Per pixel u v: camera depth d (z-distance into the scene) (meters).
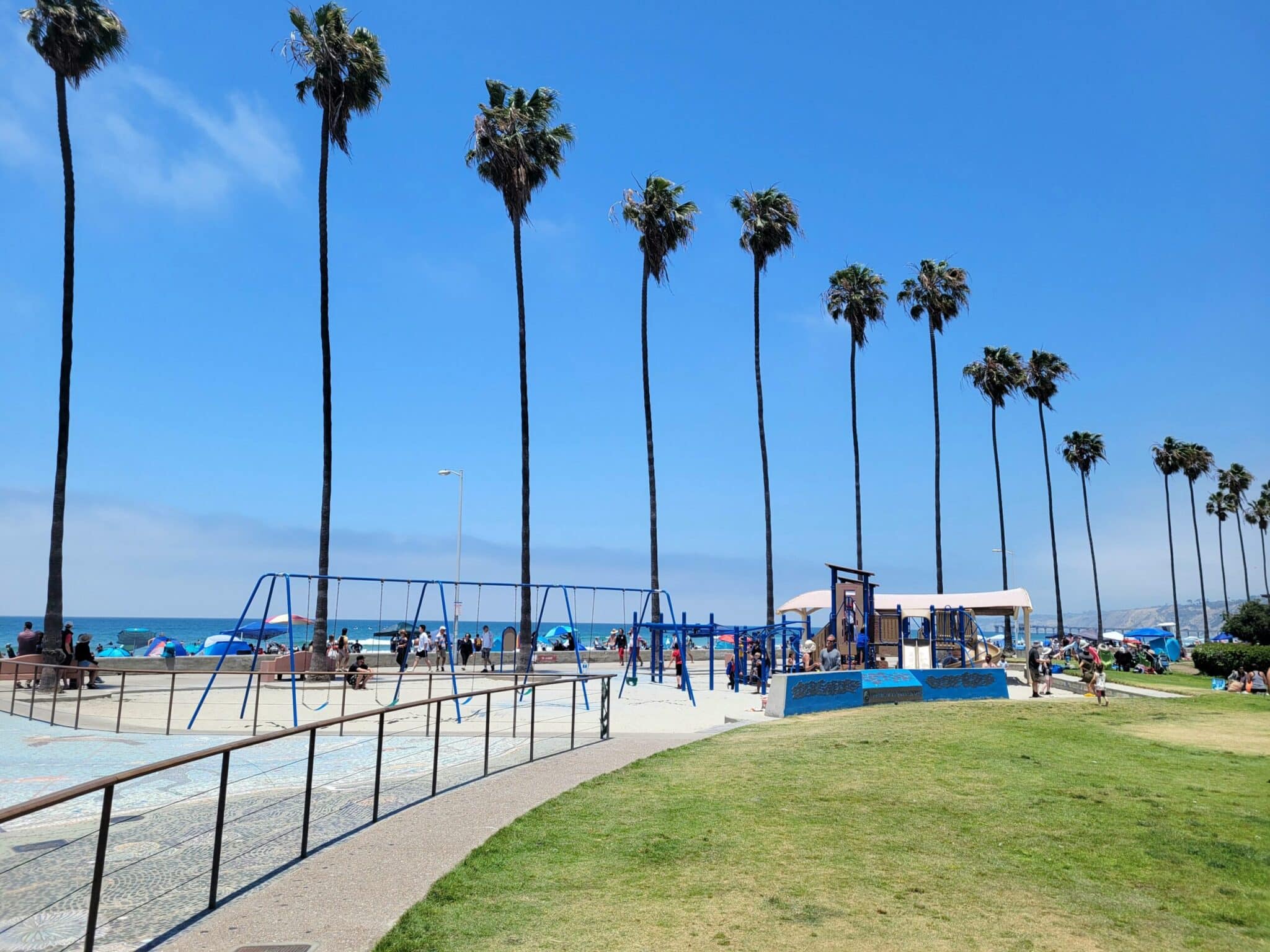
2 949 5.02
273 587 24.92
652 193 44.72
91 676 26.55
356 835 8.51
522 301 39.69
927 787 10.82
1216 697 23.77
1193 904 6.77
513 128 39.06
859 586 34.34
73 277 27.92
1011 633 54.53
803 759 12.88
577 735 16.62
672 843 8.23
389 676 33.69
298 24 33.50
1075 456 88.69
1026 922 6.29
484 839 8.38
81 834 5.96
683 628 32.56
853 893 6.83
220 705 24.66
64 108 27.92
